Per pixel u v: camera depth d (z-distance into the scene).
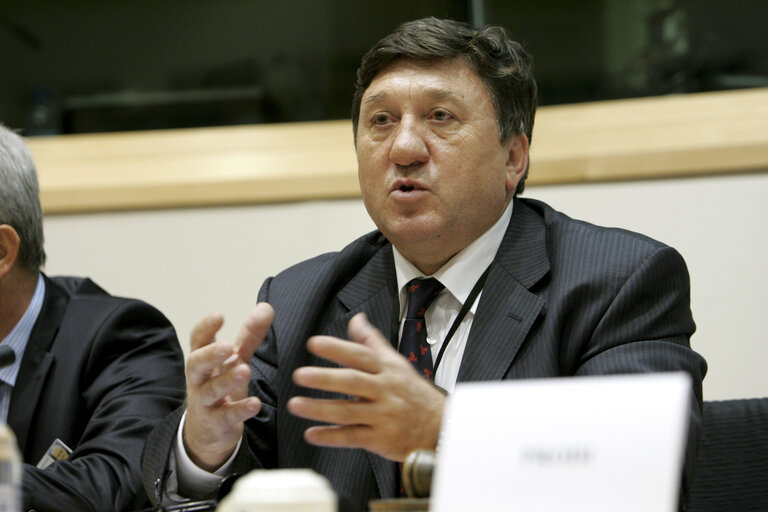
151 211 7.85
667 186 7.12
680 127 7.48
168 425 4.23
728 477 4.79
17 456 2.47
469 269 4.80
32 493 4.67
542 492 2.21
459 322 4.70
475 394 2.36
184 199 7.82
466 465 2.30
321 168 7.85
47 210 7.92
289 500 2.12
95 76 9.06
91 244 7.86
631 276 4.45
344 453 4.53
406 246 4.73
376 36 8.89
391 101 4.71
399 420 3.32
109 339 5.79
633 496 2.13
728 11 8.22
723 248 6.99
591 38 8.50
